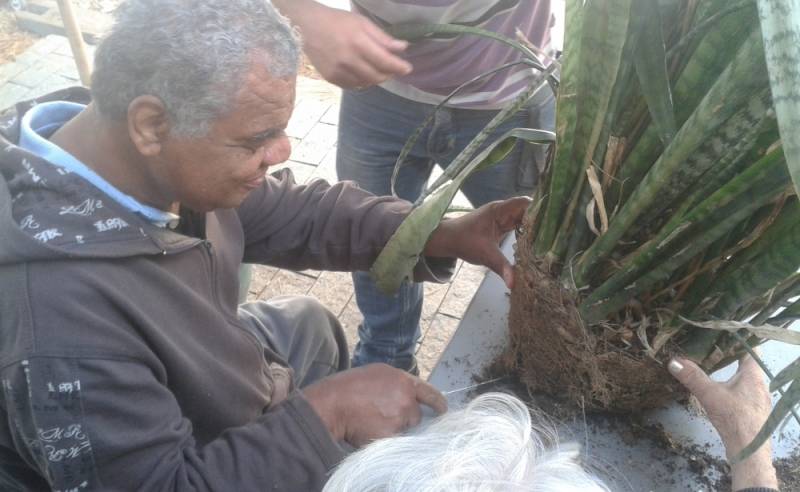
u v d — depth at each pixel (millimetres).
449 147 1225
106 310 672
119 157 697
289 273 1922
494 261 904
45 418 654
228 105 622
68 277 651
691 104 614
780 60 408
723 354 731
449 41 1058
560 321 759
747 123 565
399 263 785
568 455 568
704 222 630
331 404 826
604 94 595
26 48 2617
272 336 1106
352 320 1828
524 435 563
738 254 666
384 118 1204
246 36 610
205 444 860
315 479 750
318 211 1024
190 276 791
